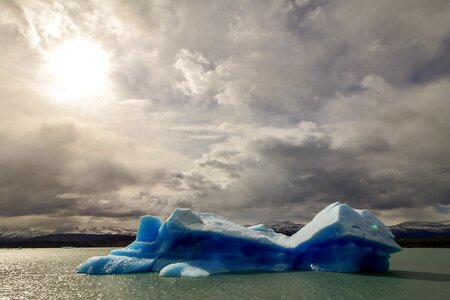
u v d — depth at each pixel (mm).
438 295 19828
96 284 25109
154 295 20672
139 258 30844
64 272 44812
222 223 33625
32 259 87000
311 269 29031
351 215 29297
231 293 20656
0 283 33594
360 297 19453
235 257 29797
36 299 23609
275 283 23375
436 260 49906
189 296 20125
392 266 38750
